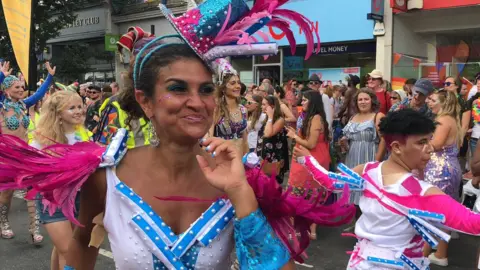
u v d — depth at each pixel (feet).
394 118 7.73
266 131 18.04
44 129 10.69
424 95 15.97
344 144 18.85
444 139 12.48
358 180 7.91
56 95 10.76
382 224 7.57
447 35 35.88
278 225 4.33
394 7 34.60
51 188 4.20
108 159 4.33
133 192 4.24
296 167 13.39
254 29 4.27
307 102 15.25
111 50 59.62
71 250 4.95
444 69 35.55
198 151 4.48
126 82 4.84
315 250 14.89
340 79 39.45
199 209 4.28
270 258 4.00
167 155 4.30
